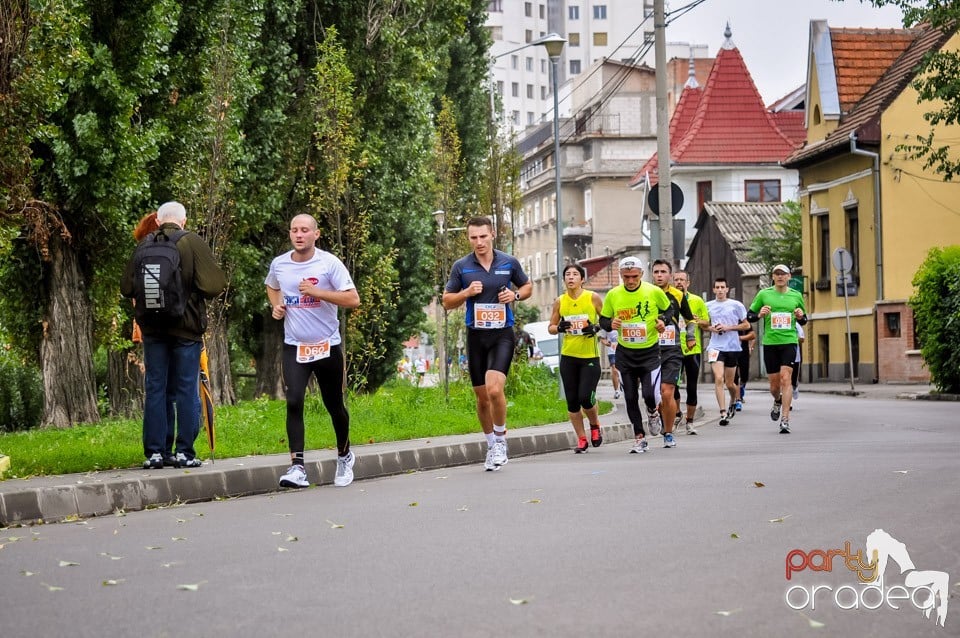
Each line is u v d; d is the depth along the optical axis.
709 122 97.81
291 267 16.97
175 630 7.85
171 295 17.08
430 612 8.19
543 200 139.25
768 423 29.95
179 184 28.91
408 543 11.24
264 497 16.33
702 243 85.31
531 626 7.70
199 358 17.64
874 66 64.38
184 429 17.45
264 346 44.59
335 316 17.16
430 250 46.34
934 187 57.84
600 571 9.53
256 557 10.70
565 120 141.12
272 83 38.22
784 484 15.06
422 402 31.61
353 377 31.83
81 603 8.80
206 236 28.70
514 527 12.05
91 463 17.56
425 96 43.06
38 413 43.59
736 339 30.36
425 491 15.96
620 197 124.81
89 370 33.00
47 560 10.82
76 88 29.59
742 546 10.55
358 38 41.00
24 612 8.51
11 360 39.56
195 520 13.66
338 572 9.82
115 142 30.45
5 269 32.69
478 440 22.48
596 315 22.73
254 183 37.91
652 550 10.44
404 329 48.19
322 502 15.15
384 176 41.53
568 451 24.00
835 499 13.51
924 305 41.91
